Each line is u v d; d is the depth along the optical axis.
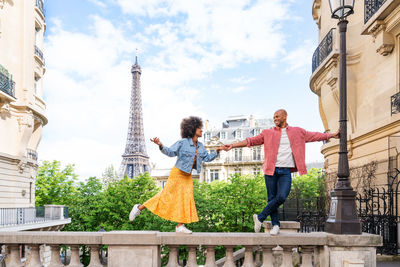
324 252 4.75
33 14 25.03
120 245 4.57
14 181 22.88
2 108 21.48
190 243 4.59
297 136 4.86
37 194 34.81
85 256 23.67
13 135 22.89
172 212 4.68
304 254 4.79
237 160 62.47
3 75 20.73
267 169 4.78
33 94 24.62
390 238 7.88
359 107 12.88
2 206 21.33
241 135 66.25
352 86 13.09
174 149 4.71
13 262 4.86
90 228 29.27
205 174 62.88
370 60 12.09
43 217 23.25
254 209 28.58
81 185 32.50
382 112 11.09
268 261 4.70
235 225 29.09
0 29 21.47
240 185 29.31
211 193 30.28
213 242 4.59
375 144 11.12
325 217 10.17
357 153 12.66
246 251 4.76
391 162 9.78
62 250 17.06
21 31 23.66
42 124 27.55
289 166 4.78
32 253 4.84
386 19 10.12
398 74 10.20
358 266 4.43
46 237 4.69
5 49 22.14
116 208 28.75
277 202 4.70
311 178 40.62
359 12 12.99
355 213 4.81
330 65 13.52
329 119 15.62
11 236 4.73
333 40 13.64
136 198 29.09
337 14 5.30
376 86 11.55
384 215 8.07
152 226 26.31
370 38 12.10
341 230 4.73
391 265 6.98
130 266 4.52
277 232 4.72
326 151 15.95
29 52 24.12
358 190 11.76
